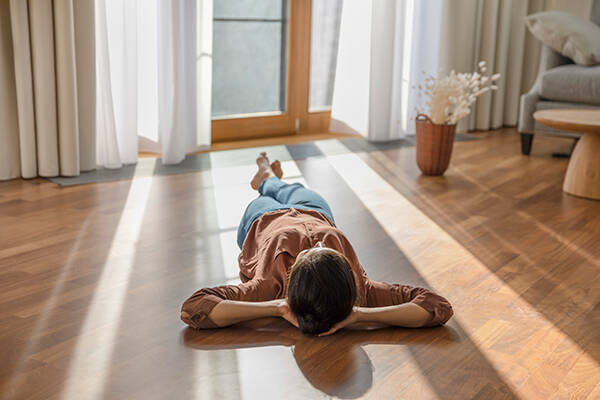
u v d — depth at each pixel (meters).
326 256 1.53
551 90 3.87
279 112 4.35
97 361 1.47
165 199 2.79
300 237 1.73
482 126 4.88
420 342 1.62
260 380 1.42
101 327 1.64
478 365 1.51
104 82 3.16
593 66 3.94
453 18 4.54
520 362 1.53
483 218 2.71
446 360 1.53
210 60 3.69
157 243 2.26
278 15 4.18
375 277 2.04
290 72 4.31
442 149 3.35
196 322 1.62
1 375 1.40
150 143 3.61
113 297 1.82
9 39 2.91
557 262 2.21
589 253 2.31
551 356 1.56
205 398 1.35
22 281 1.90
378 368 1.48
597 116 3.19
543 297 1.92
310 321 1.53
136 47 3.24
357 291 1.56
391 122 4.43
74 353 1.50
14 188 2.88
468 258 2.23
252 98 4.20
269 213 1.96
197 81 3.69
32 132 3.00
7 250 2.14
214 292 1.65
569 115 3.21
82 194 2.82
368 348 1.58
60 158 3.08
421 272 2.09
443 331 1.68
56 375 1.41
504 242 2.41
